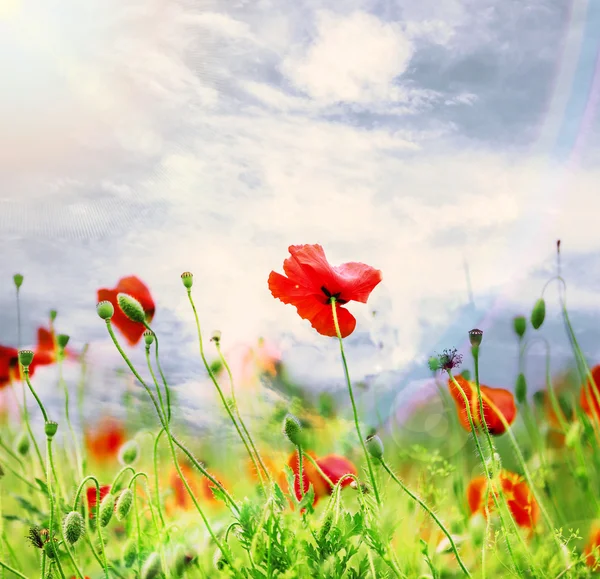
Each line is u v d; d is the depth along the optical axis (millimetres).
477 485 665
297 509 567
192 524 635
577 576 599
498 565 611
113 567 591
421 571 604
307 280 672
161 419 579
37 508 669
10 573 625
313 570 544
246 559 596
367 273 684
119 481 670
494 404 678
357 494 594
